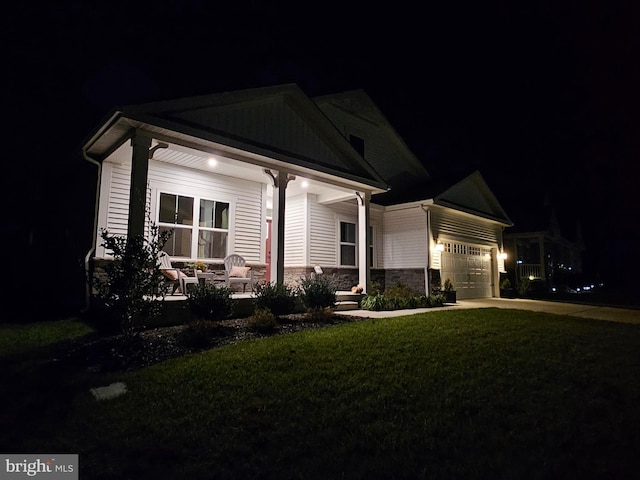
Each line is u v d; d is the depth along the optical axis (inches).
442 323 291.9
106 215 315.9
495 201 689.6
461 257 599.5
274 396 142.9
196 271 348.8
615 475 95.3
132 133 259.1
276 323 277.6
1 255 448.5
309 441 111.3
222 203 394.9
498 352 206.8
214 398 140.6
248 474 95.9
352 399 141.4
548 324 301.3
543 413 130.7
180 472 96.0
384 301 395.9
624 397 146.3
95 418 125.4
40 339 230.1
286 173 344.8
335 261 493.7
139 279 209.0
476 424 122.3
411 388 152.0
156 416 126.6
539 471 96.0
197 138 273.7
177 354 196.1
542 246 877.2
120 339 215.2
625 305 528.1
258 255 420.5
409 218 544.7
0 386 154.1
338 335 237.0
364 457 103.3
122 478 94.0
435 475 94.7
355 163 409.1
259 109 323.9
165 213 352.5
